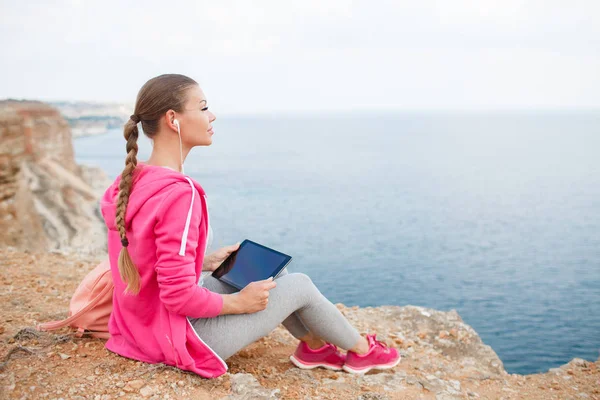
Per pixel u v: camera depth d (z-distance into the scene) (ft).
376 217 342.64
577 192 467.93
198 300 6.81
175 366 7.57
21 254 16.44
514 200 427.74
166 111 7.00
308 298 8.36
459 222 332.80
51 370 7.55
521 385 11.42
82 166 245.04
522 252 246.47
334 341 8.97
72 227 121.80
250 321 7.74
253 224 302.04
